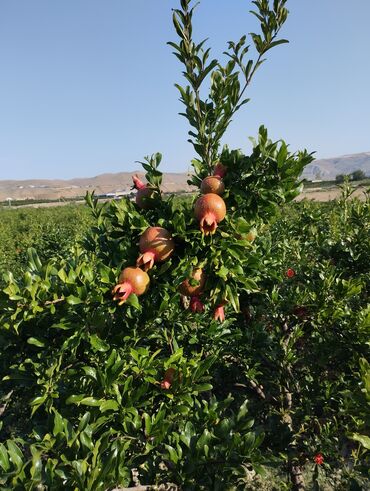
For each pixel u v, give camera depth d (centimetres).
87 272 92
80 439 75
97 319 88
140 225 93
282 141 89
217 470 84
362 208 181
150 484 90
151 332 114
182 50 99
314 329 154
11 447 69
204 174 107
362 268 170
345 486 139
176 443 87
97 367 92
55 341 99
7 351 100
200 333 139
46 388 88
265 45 98
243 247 89
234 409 153
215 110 102
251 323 147
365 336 133
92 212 118
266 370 154
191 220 90
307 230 227
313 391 146
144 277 86
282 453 128
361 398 83
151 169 102
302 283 165
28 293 88
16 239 658
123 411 86
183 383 91
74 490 66
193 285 88
